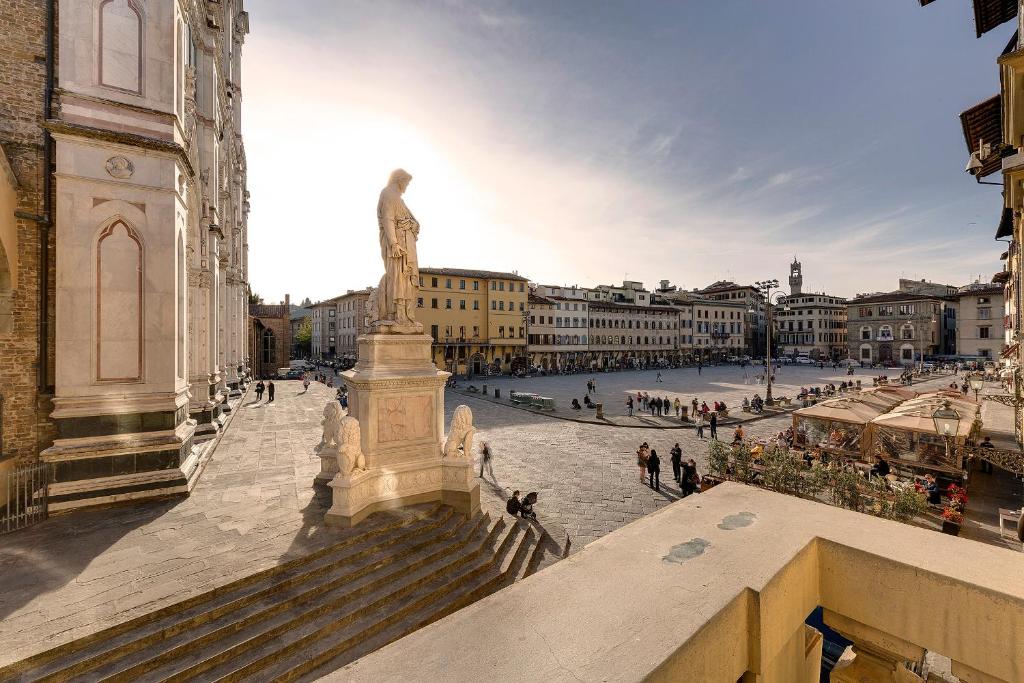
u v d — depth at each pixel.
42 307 8.97
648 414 29.61
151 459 9.01
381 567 7.25
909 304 80.12
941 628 1.50
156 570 6.28
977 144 12.98
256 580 6.26
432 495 9.33
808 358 90.19
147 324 9.11
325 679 1.14
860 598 1.68
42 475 8.32
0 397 8.66
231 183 24.31
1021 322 12.66
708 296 104.81
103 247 8.80
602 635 1.27
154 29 9.40
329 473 9.99
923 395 22.09
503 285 62.97
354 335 73.25
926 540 1.73
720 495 2.26
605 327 74.62
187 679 4.98
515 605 1.43
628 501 13.70
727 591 1.44
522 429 24.69
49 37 9.01
